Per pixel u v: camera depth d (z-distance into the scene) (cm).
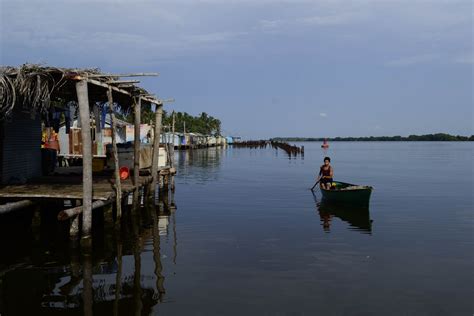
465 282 836
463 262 966
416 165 4562
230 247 1094
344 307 716
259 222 1424
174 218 1491
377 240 1174
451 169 3931
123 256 1002
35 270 895
